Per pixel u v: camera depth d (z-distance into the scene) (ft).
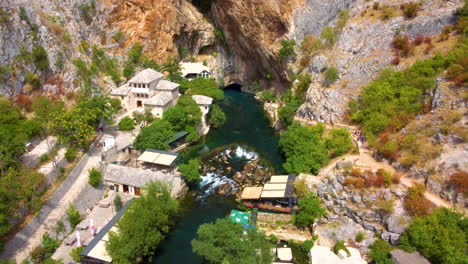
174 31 366.43
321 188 204.33
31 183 174.60
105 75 322.96
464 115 196.54
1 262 149.48
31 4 268.41
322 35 318.65
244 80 422.82
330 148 233.96
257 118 339.16
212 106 313.94
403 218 175.52
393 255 163.12
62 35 285.84
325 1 341.21
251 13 360.89
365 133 234.58
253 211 204.74
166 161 230.48
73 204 190.80
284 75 365.40
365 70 272.10
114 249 158.51
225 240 156.46
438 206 174.19
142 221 166.20
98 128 256.93
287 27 352.69
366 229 184.55
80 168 214.69
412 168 194.90
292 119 293.23
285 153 249.96
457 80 210.18
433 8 272.51
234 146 277.03
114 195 211.41
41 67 255.09
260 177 239.09
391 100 240.32
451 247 153.38
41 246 165.17
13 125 213.25
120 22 339.98
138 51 344.69
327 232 188.24
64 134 220.02
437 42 255.50
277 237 189.37
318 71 304.91
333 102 271.08
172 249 181.37
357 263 165.89
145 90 290.76
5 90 232.53
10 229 162.71
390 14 285.84
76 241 174.19
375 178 190.49
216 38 413.59
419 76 235.61
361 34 291.99
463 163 180.65
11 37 242.37
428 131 203.92
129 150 250.16
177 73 338.95
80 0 320.50
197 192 225.76
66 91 264.11
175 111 269.85
